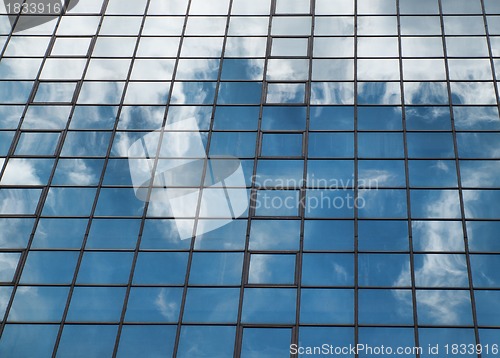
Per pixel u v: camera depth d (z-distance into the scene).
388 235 28.84
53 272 28.39
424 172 30.77
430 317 26.59
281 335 26.47
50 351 26.41
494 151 31.36
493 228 28.88
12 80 35.38
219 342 26.39
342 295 27.33
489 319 26.45
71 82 35.16
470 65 34.72
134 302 27.45
